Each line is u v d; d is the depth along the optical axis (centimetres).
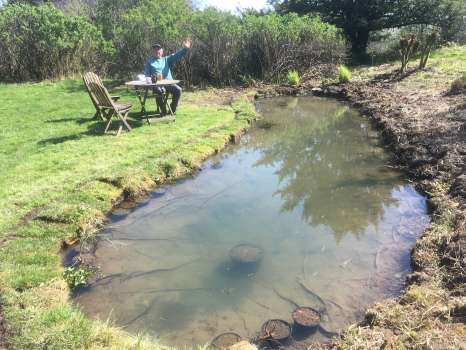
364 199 615
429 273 400
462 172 605
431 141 745
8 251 447
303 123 1053
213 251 482
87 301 400
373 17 2144
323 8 2177
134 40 1446
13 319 342
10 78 1530
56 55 1491
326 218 561
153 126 911
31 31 1469
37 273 413
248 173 729
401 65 1554
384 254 468
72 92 1273
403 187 645
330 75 1535
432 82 1245
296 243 498
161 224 544
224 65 1449
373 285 415
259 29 1499
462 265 390
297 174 728
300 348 336
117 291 415
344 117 1091
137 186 623
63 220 516
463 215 473
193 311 386
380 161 762
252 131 980
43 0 2198
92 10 1836
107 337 331
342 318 371
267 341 344
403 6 2078
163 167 684
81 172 648
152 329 365
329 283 421
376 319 344
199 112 1055
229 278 433
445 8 2045
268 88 1414
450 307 333
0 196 568
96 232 523
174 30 1405
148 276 438
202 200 614
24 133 852
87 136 830
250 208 591
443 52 1750
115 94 1255
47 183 610
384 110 1025
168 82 875
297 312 371
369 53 2103
